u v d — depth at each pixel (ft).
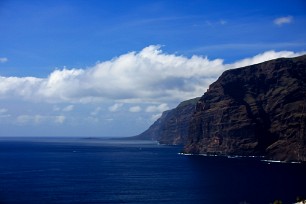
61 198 453.99
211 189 508.12
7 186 544.21
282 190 492.54
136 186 546.26
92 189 520.01
